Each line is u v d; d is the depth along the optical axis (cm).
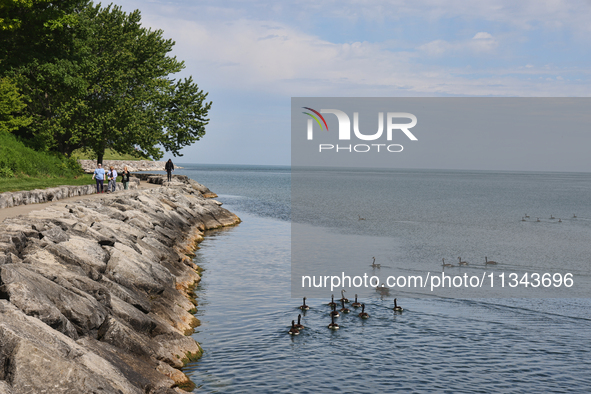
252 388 1468
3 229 1755
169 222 3822
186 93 6925
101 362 1117
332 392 1480
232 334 1898
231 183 15450
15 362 939
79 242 1828
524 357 1797
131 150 6125
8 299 1132
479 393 1516
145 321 1520
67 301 1291
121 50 5809
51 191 3494
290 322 2083
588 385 1584
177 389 1359
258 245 3969
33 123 5300
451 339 1964
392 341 1922
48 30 4591
